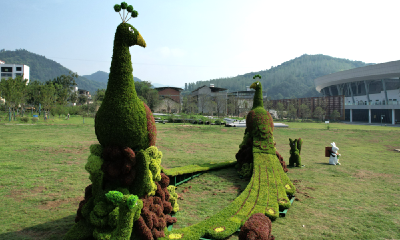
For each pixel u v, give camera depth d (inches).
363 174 619.5
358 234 304.8
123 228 210.8
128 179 256.2
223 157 788.0
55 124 1378.0
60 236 272.2
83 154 713.0
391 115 2664.9
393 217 359.3
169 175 464.4
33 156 651.5
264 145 574.9
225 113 2819.9
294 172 628.1
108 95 267.0
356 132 1523.1
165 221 273.0
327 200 427.5
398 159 844.6
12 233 275.4
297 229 313.9
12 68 3304.6
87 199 263.3
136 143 269.1
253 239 217.3
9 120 1510.8
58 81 3115.2
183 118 1781.5
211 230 276.2
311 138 1348.4
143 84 3021.7
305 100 3063.5
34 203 362.9
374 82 3068.4
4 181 445.4
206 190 470.9
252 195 381.1
